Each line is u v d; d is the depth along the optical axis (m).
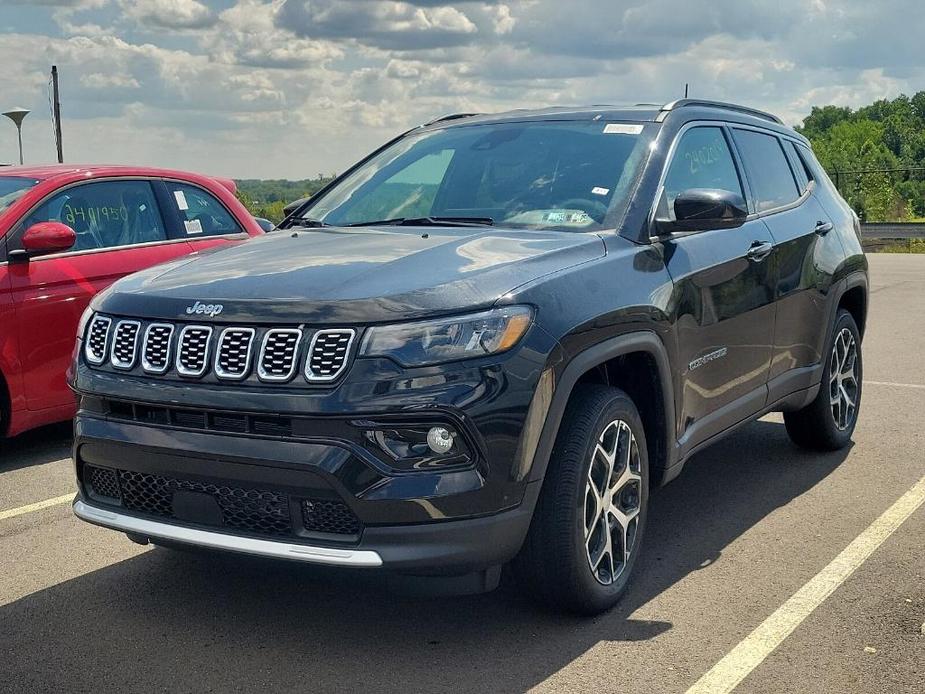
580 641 3.68
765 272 5.07
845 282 6.01
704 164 4.95
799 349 5.59
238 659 3.57
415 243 4.03
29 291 6.18
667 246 4.36
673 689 3.32
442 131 5.28
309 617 3.91
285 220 5.02
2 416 6.18
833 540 4.70
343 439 3.29
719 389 4.73
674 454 4.35
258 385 3.39
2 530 4.97
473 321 3.41
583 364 3.66
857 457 6.11
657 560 4.48
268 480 3.36
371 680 3.41
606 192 4.42
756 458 6.12
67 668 3.51
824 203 6.10
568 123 4.92
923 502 5.24
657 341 4.11
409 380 3.30
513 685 3.36
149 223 7.04
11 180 6.67
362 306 3.37
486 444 3.36
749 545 4.65
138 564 4.49
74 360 3.88
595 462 3.84
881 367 9.14
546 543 3.65
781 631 3.74
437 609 3.97
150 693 3.33
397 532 3.30
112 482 3.79
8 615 3.96
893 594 4.07
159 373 3.57
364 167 5.30
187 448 3.46
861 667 3.46
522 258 3.77
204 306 3.56
